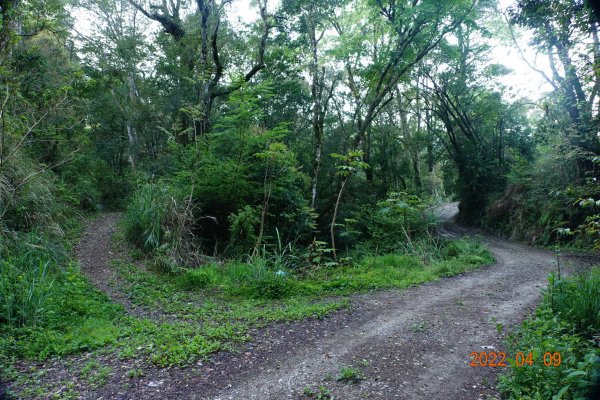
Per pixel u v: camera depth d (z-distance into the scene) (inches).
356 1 671.8
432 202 1086.4
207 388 164.1
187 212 441.1
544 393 144.4
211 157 494.6
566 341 180.5
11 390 155.6
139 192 466.6
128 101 940.0
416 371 181.9
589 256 524.4
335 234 713.6
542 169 733.9
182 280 348.8
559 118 683.4
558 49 585.0
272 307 297.6
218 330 229.0
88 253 402.3
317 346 214.2
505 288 354.9
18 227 346.9
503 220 848.3
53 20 555.2
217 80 687.7
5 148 352.5
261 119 717.3
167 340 211.5
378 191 967.0
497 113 971.3
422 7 558.9
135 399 152.9
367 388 165.3
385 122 1130.0
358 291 348.2
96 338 215.2
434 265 464.8
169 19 835.4
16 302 231.9
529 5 464.8
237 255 449.1
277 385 168.1
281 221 543.5
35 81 486.9
